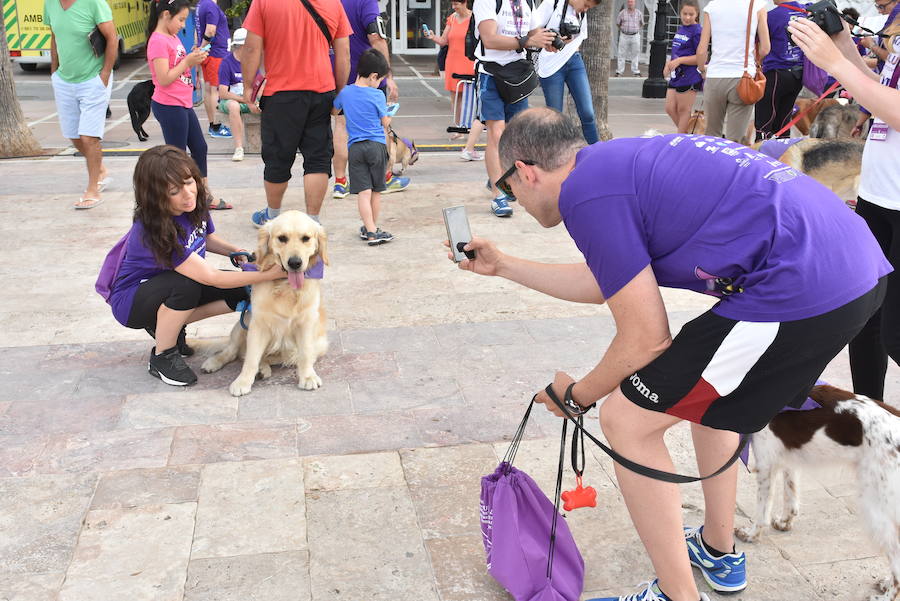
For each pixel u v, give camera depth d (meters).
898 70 3.16
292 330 4.16
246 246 6.35
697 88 10.20
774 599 2.71
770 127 9.12
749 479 3.43
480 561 2.87
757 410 2.21
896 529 2.54
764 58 8.81
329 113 6.30
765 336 2.09
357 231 6.93
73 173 8.71
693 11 10.01
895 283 3.18
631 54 20.00
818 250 2.08
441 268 6.00
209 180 8.60
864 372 3.53
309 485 3.30
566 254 6.32
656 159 2.16
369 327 4.95
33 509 3.11
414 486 3.31
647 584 2.67
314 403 4.01
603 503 3.22
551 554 2.58
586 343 4.74
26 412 3.86
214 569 2.80
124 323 4.14
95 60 7.05
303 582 2.75
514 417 3.89
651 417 2.28
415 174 9.12
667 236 2.14
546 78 7.62
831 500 3.27
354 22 8.16
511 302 5.37
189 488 3.27
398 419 3.85
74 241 6.45
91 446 3.57
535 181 2.36
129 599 2.65
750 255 2.08
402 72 19.19
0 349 4.55
